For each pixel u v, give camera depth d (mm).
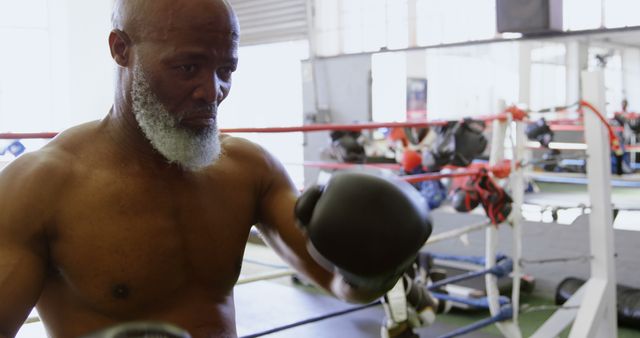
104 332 482
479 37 4699
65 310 914
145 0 855
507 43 4602
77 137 932
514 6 4277
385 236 824
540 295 4148
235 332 1012
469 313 3729
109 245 893
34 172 868
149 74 848
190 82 844
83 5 5785
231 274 1021
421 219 859
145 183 927
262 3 5879
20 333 2947
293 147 6020
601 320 2613
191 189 969
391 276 843
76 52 5801
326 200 854
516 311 2564
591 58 4293
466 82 4820
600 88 2578
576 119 4238
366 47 5262
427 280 3412
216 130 893
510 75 4629
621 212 4109
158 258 924
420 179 2426
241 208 1035
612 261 2645
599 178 2605
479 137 2703
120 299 902
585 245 3961
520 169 2564
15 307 806
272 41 5875
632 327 3576
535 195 4500
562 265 4074
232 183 1028
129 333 479
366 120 5234
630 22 4094
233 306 1038
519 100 4613
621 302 3598
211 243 985
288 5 5676
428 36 4938
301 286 4352
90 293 894
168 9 837
